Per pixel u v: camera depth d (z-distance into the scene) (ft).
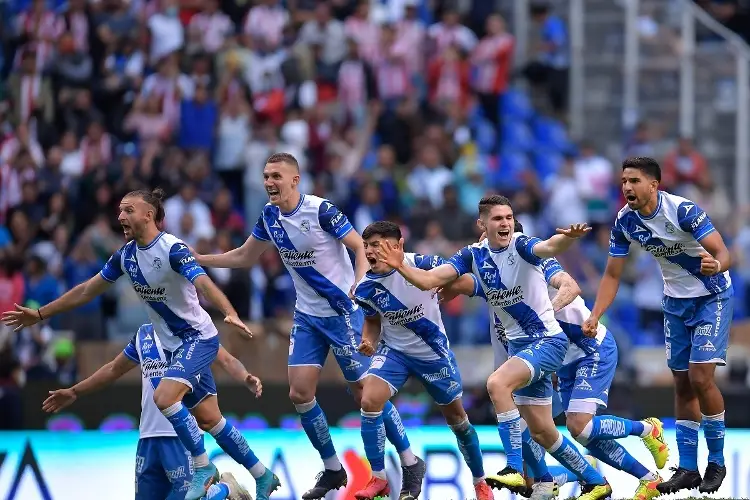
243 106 156.97
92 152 153.28
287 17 171.53
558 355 81.05
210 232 142.61
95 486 102.94
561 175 158.10
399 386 84.89
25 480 101.65
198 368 81.66
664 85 180.55
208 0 169.37
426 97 170.91
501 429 78.54
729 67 180.24
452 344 132.46
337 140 160.04
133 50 166.20
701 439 111.04
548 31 180.75
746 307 154.81
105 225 139.74
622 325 144.36
